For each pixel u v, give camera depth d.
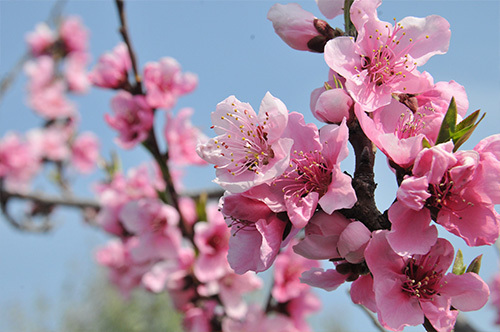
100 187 0.69
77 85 1.16
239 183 0.29
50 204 0.78
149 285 0.59
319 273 0.31
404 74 0.32
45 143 1.06
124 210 0.60
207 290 0.58
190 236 0.59
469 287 0.30
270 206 0.30
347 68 0.31
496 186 0.29
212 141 0.31
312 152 0.31
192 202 0.61
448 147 0.29
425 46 0.32
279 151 0.30
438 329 0.30
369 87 0.31
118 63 0.56
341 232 0.30
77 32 1.18
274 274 0.60
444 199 0.30
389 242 0.29
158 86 0.56
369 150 0.31
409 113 0.31
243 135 0.31
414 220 0.30
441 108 0.32
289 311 0.61
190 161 0.58
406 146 0.30
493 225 0.29
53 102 1.11
